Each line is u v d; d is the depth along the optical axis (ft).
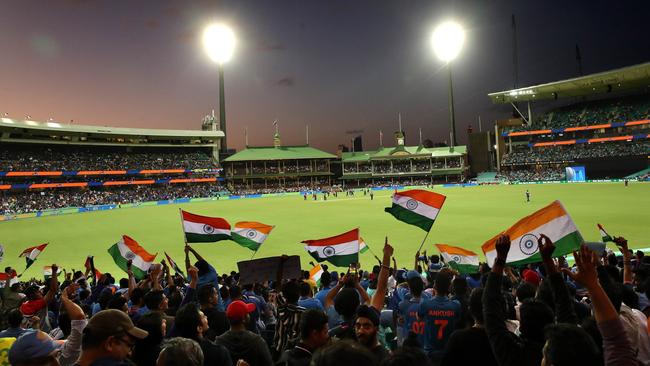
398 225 152.87
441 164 477.36
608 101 416.05
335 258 46.03
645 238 106.01
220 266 98.73
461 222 150.71
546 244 15.49
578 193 242.78
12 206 273.75
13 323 24.07
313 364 9.39
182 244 130.11
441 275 23.63
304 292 29.50
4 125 297.74
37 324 28.27
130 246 53.06
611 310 12.07
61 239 151.12
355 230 46.26
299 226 160.97
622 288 22.97
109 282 55.16
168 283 46.24
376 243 118.42
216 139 450.71
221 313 24.57
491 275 15.11
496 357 13.79
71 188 345.92
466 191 309.01
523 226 25.91
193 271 24.94
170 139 426.51
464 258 51.01
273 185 467.93
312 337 16.47
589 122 401.08
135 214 240.12
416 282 26.81
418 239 121.39
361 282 47.11
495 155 481.46
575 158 389.19
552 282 15.33
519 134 427.33
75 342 19.30
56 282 31.27
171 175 409.49
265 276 33.99
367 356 8.82
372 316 16.15
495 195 260.62
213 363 16.90
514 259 25.79
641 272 33.76
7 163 306.55
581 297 33.99
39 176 321.52
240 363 16.81
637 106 388.57
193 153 438.40
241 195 386.93
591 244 41.11
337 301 19.49
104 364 13.05
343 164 499.92
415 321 24.45
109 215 238.48
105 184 351.87
